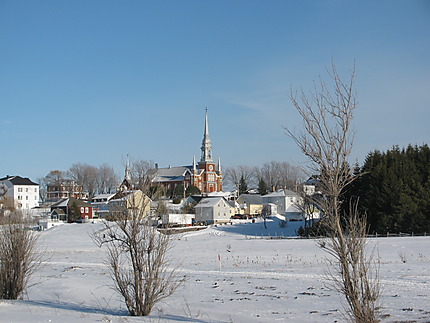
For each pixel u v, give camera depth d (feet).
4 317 48.08
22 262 67.26
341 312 53.62
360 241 39.27
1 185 472.85
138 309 53.06
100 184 551.18
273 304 60.54
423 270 93.61
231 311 56.03
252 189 570.87
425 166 213.46
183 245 186.80
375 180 202.28
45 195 538.88
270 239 205.36
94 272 104.27
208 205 355.97
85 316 50.34
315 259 126.82
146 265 54.13
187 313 54.85
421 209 192.03
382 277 82.33
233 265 120.78
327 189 39.91
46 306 58.70
